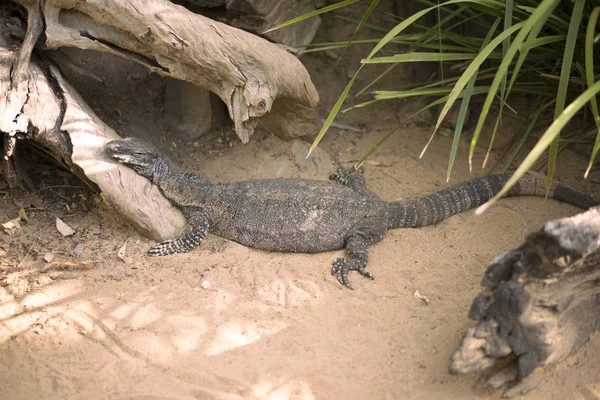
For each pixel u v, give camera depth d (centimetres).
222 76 168
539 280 136
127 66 195
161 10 162
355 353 147
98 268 163
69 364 147
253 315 154
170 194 170
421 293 157
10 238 167
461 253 166
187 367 146
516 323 136
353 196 170
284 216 168
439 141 193
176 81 186
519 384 140
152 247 167
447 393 141
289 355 147
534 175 177
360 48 196
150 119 190
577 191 176
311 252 168
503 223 172
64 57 174
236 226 169
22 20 170
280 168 186
